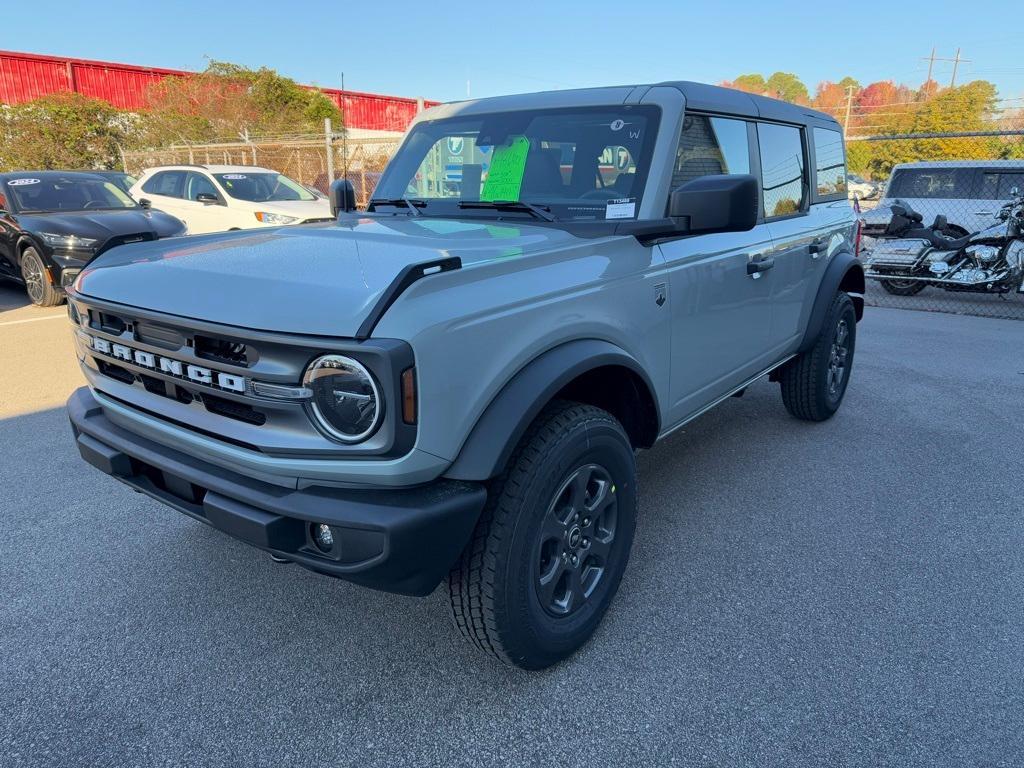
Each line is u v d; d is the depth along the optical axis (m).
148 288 2.27
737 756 2.16
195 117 26.03
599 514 2.59
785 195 4.11
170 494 2.37
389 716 2.33
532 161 3.19
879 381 6.09
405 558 1.95
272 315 1.95
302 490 2.02
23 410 5.20
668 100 3.06
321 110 28.95
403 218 3.21
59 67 29.66
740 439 4.73
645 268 2.78
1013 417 5.15
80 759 2.15
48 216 9.15
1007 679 2.47
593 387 2.82
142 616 2.85
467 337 2.02
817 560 3.25
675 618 2.83
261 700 2.40
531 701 2.40
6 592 3.00
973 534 3.48
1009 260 9.59
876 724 2.28
